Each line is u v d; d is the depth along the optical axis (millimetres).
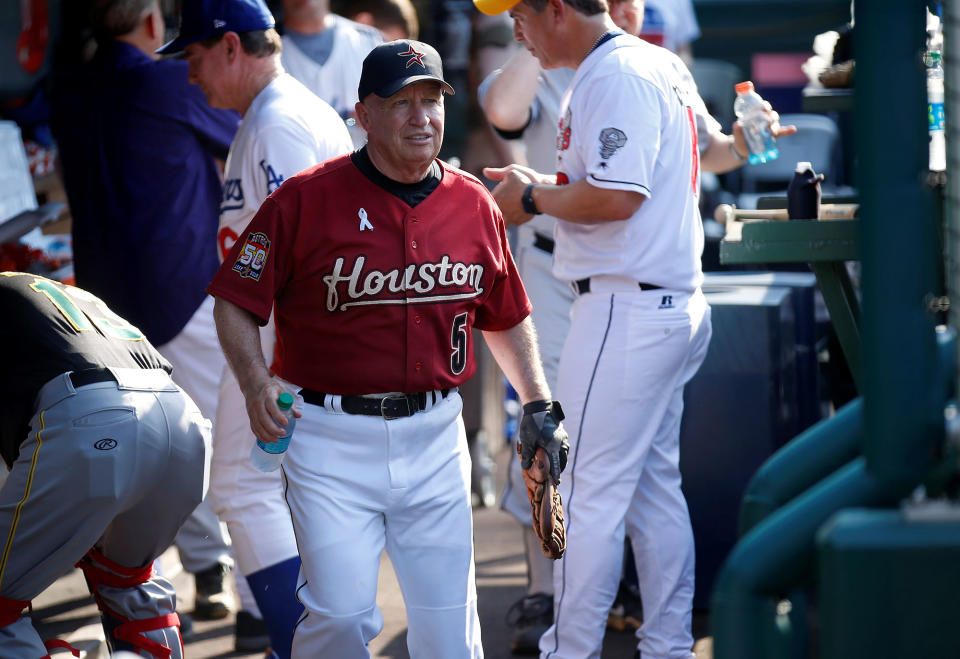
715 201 31109
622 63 12531
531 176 13469
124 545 12531
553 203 12898
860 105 6148
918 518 5727
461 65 29094
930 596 5602
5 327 12078
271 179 13766
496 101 16172
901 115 6047
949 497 6414
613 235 12758
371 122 10750
